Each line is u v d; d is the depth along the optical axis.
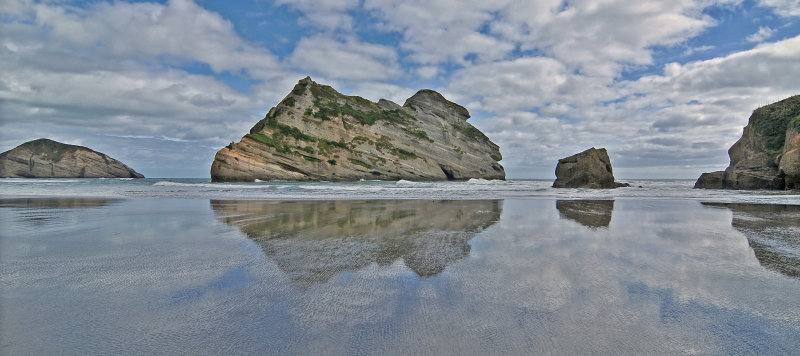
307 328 2.91
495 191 25.36
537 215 11.02
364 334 2.81
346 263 5.02
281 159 52.06
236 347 2.59
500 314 3.20
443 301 3.52
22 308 3.26
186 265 4.82
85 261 4.99
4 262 4.91
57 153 79.06
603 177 33.03
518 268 4.77
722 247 6.23
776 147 30.70
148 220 9.36
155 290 3.79
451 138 72.00
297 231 7.84
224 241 6.59
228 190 24.36
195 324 2.96
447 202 16.12
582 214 11.32
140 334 2.77
